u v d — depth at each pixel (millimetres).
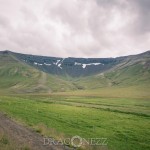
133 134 57062
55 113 84625
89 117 80312
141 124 72500
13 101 122938
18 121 53656
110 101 167375
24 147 27281
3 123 47594
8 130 39719
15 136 35281
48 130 43094
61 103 136500
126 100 178000
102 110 105312
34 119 63469
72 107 112250
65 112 90250
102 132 55875
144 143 48750
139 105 141750
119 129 62156
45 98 185875
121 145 44406
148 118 86938
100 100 175250
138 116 90875
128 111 106000
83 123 66688
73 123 65188
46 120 64688
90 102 155875
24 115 70188
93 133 53062
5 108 85312
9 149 24969
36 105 110938
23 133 39344
